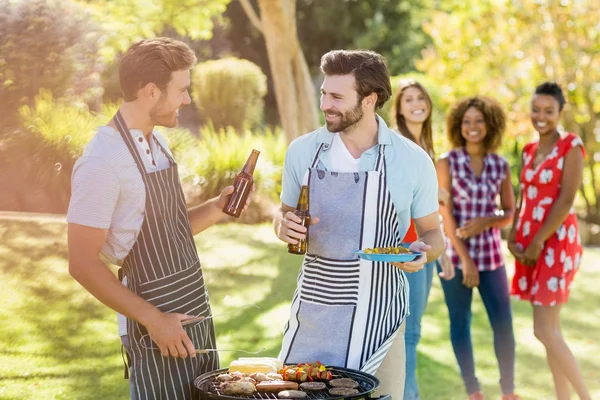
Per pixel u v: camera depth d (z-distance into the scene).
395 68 21.61
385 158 2.83
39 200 8.33
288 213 2.79
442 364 5.26
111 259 2.53
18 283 6.14
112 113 9.84
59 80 9.52
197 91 15.46
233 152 10.01
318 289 2.81
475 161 4.52
